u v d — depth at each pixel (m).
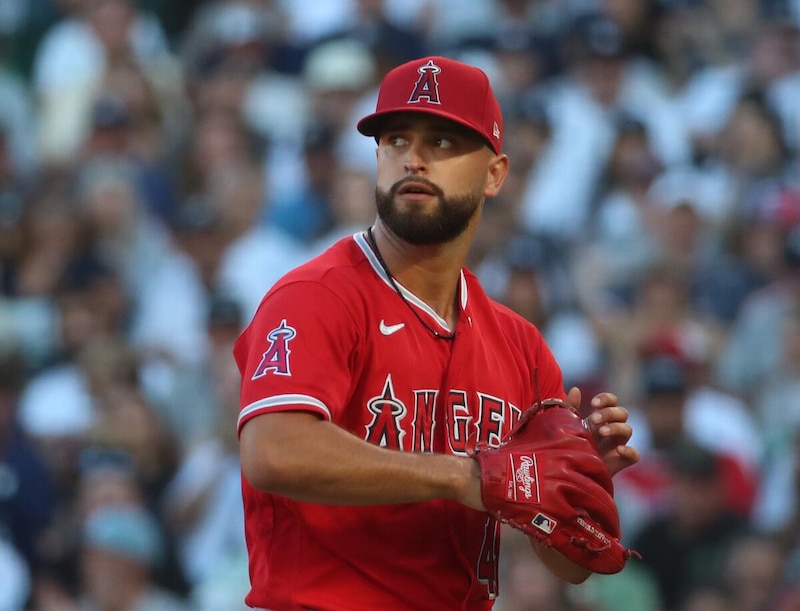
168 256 36.50
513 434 13.46
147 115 41.75
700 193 36.09
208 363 31.19
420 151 13.23
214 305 30.94
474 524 13.57
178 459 30.89
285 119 41.28
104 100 39.31
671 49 42.03
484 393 13.64
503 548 25.16
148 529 28.20
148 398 31.47
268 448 12.32
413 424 13.27
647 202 35.19
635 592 26.16
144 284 35.75
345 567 13.20
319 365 12.67
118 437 30.41
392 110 13.16
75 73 42.53
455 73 13.33
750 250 34.06
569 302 33.41
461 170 13.29
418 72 13.27
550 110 38.06
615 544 13.27
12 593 28.56
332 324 12.88
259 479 12.35
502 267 31.61
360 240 13.65
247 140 40.25
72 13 45.91
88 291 34.12
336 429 12.50
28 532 29.31
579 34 40.41
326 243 34.19
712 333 32.31
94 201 36.03
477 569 13.69
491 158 13.61
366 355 13.16
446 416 13.34
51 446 31.30
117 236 35.84
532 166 36.44
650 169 36.41
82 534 28.73
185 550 28.80
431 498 12.70
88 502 28.83
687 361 29.42
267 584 13.38
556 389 14.67
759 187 35.88
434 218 13.18
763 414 31.02
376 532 13.19
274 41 43.34
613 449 13.82
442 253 13.50
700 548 26.81
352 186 34.41
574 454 13.11
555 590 24.75
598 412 13.76
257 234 35.59
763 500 28.52
